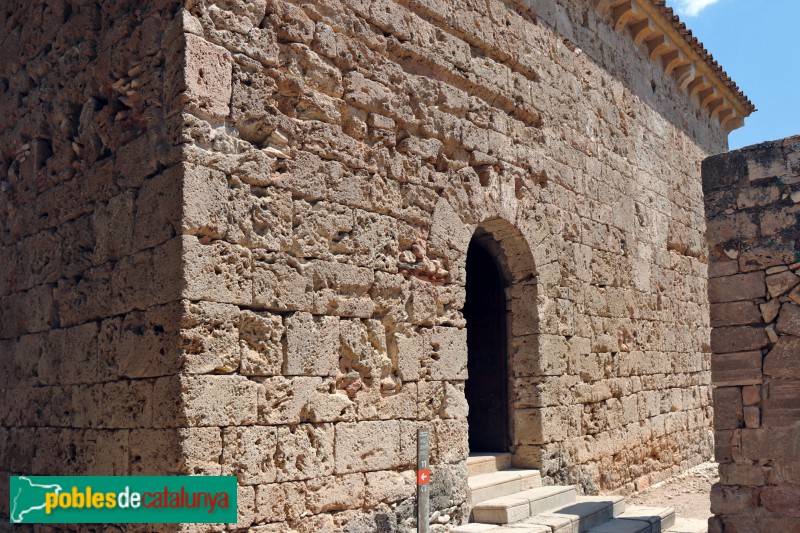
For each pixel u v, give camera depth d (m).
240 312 6.82
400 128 8.94
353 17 8.41
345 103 8.16
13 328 8.74
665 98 15.72
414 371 8.47
